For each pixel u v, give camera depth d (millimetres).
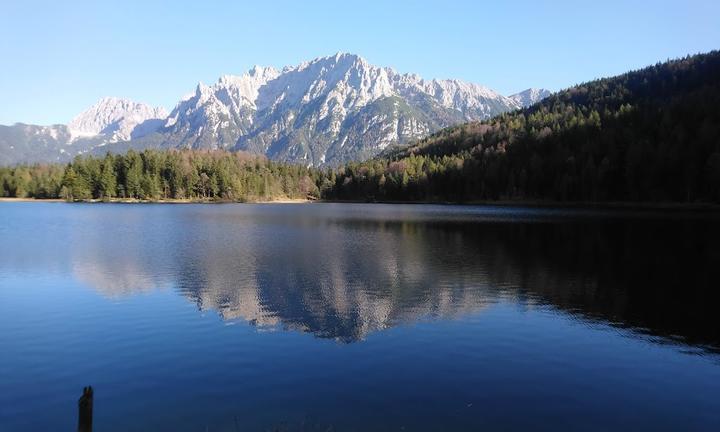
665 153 147125
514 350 25078
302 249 61969
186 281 41688
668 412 18531
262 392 19719
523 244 66688
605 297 36500
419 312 32156
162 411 18156
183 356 23844
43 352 24500
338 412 18078
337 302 34656
